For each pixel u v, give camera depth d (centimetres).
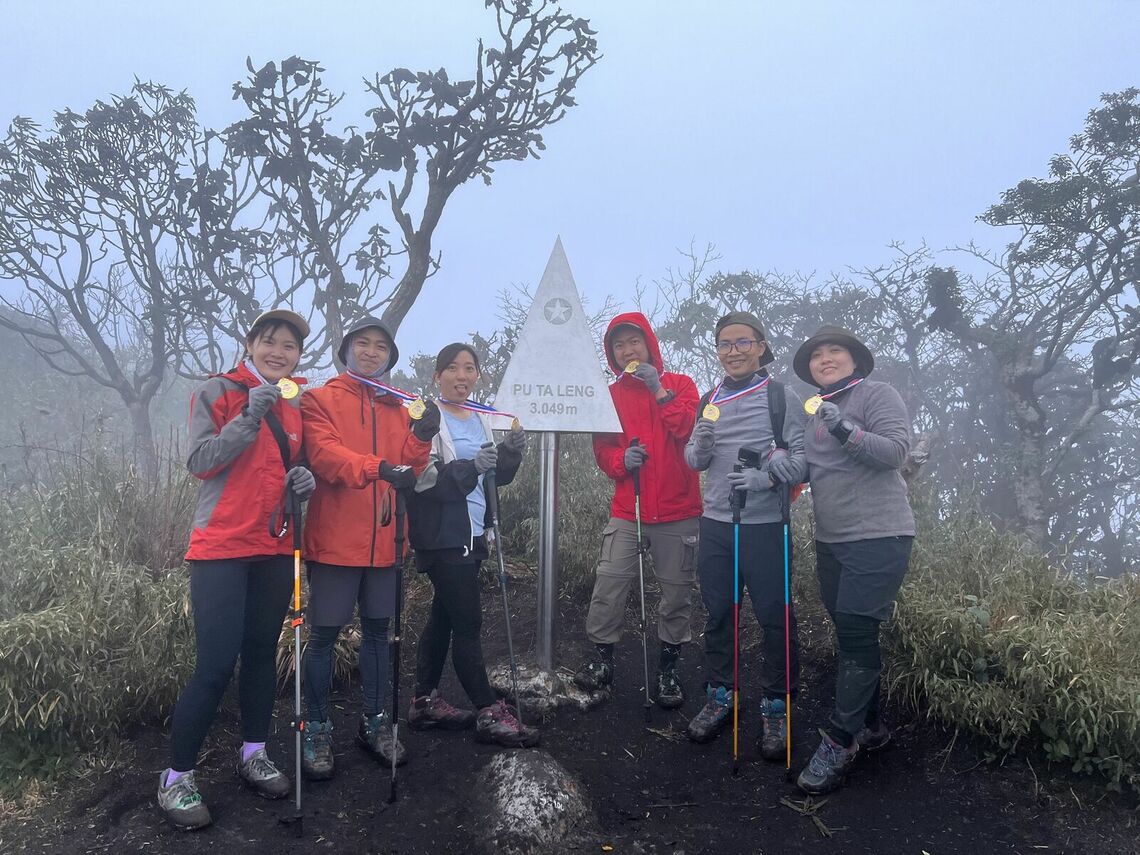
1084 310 1697
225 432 285
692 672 447
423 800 319
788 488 346
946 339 1752
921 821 316
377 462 306
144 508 458
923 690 373
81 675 337
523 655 446
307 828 299
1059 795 324
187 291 1302
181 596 386
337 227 1193
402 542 324
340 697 407
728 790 338
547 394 410
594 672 416
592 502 591
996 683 351
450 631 371
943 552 448
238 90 974
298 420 318
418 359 970
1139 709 314
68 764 332
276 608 312
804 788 331
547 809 305
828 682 416
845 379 349
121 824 298
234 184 1230
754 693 418
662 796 334
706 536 371
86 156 1307
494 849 290
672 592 405
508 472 371
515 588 549
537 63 958
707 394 390
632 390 422
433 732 372
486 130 950
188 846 286
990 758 342
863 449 318
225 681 296
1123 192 1492
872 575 324
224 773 332
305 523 327
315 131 1004
